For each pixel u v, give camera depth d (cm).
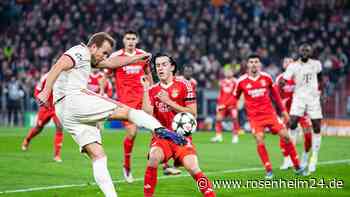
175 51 7169
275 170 3145
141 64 2767
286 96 3534
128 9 7781
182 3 7888
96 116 1928
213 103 6538
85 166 3172
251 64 3069
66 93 1944
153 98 2170
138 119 1909
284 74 3244
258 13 7844
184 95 2166
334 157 3766
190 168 2017
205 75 6962
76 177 2800
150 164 2064
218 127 4894
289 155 3009
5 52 6931
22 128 5938
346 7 7919
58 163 3284
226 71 4822
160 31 7412
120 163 3338
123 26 7462
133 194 2352
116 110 1933
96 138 1962
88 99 1933
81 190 2417
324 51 7119
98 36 1991
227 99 4812
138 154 3797
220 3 8300
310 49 3195
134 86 2767
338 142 4872
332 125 6053
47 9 7588
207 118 6362
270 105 3041
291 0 7925
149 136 5172
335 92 6600
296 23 7725
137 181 2705
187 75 4119
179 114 2092
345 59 7256
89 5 7675
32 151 3866
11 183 2617
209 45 7450
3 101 6488
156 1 7925
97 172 1931
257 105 3031
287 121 3142
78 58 1930
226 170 3112
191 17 7744
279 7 7888
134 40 2753
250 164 3391
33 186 2542
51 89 1892
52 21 7394
